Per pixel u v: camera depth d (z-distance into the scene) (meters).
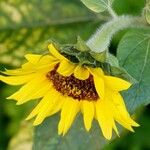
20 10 0.65
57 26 0.65
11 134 0.70
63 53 0.47
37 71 0.50
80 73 0.46
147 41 0.53
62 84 0.51
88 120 0.50
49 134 0.59
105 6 0.51
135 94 0.51
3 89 0.70
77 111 0.51
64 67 0.46
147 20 0.51
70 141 0.58
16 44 0.65
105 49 0.47
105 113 0.49
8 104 0.69
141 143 0.67
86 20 0.65
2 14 0.65
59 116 0.58
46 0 0.65
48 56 0.47
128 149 0.67
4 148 0.70
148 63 0.53
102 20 0.65
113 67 0.46
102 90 0.45
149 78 0.52
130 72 0.53
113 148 0.67
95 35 0.49
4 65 0.66
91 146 0.58
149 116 0.67
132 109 0.51
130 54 0.53
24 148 0.67
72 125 0.58
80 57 0.46
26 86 0.51
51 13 0.66
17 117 0.69
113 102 0.48
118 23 0.51
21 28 0.65
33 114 0.51
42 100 0.52
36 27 0.65
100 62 0.46
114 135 0.56
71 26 0.65
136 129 0.67
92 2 0.51
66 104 0.51
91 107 0.50
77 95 0.51
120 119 0.48
